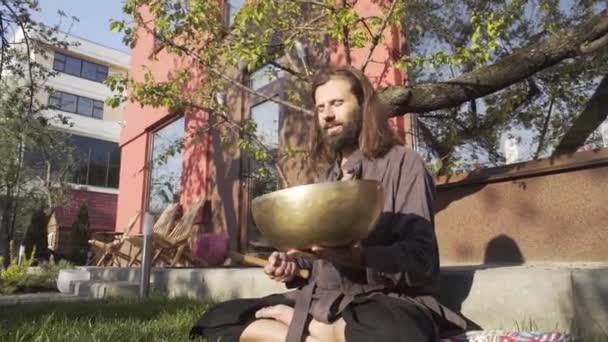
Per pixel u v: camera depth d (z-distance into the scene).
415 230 1.66
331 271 1.74
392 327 1.45
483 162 3.94
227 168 6.89
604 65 3.59
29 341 2.31
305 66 4.22
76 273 6.84
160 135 9.17
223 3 5.58
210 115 6.52
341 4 3.94
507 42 3.98
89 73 26.41
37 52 6.57
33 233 14.48
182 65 6.48
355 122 1.89
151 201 9.04
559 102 3.73
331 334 1.65
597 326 2.03
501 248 3.40
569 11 3.78
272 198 1.32
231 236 6.60
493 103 3.98
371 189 1.31
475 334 1.64
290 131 5.64
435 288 1.74
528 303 2.20
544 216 3.24
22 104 6.65
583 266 2.77
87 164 23.98
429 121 4.23
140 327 2.57
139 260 7.87
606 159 2.97
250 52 3.77
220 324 1.97
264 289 3.68
